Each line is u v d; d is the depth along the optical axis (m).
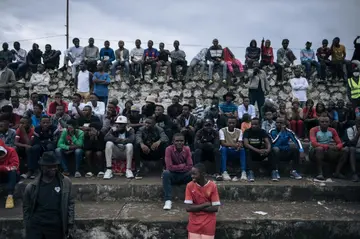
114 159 7.10
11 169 5.86
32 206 4.05
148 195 6.18
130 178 6.71
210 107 9.30
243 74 11.93
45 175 4.14
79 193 6.16
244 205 5.96
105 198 6.17
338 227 5.18
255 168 7.19
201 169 4.61
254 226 5.16
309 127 9.43
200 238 4.58
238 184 6.29
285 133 7.13
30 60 11.83
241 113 9.45
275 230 5.17
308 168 7.25
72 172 7.12
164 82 11.90
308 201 6.23
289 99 12.02
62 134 6.86
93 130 6.93
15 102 9.80
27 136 6.91
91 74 11.16
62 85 11.88
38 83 11.45
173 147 6.05
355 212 5.60
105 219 5.12
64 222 4.07
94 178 6.75
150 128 6.98
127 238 5.10
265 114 8.75
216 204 4.57
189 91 11.91
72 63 11.90
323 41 12.08
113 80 11.81
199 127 7.76
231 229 5.14
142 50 12.07
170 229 5.07
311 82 12.10
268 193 6.23
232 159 7.02
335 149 6.89
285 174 7.22
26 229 4.07
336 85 12.02
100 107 9.21
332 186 6.26
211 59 11.82
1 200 6.15
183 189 6.21
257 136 6.93
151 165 7.27
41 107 8.27
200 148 6.81
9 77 10.73
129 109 8.94
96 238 5.11
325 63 11.96
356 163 7.08
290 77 12.13
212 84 11.92
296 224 5.17
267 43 12.16
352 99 10.74
